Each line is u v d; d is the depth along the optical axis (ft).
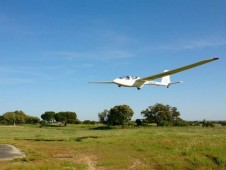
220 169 69.67
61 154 94.17
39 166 71.36
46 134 198.80
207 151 82.84
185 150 85.10
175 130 198.08
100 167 73.92
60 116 451.94
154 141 105.19
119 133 172.96
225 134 136.46
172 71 104.73
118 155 86.48
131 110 342.03
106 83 110.63
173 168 69.56
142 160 78.48
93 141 123.44
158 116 334.85
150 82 122.21
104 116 410.11
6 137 166.30
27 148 110.52
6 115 495.41
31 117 533.96
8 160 85.15
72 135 177.47
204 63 96.78
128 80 110.93
